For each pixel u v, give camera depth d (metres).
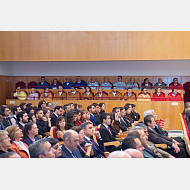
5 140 3.43
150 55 10.77
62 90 11.41
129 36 10.91
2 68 12.16
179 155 5.45
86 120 6.26
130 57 10.91
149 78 12.77
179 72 12.59
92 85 12.21
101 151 4.54
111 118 5.75
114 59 10.99
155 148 4.89
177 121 10.01
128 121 7.32
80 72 13.19
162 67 12.69
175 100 10.21
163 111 10.10
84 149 4.21
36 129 4.36
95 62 13.11
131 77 12.78
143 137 4.06
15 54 11.38
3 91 12.31
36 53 11.32
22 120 5.56
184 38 10.55
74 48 11.16
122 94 11.16
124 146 3.43
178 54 10.59
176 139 6.51
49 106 7.90
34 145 3.04
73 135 3.51
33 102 10.67
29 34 11.33
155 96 10.55
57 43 11.24
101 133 5.06
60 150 3.24
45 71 13.31
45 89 11.16
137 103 10.26
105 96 11.08
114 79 12.89
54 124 6.40
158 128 6.34
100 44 11.05
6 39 11.40
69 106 7.13
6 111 6.22
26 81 13.33
